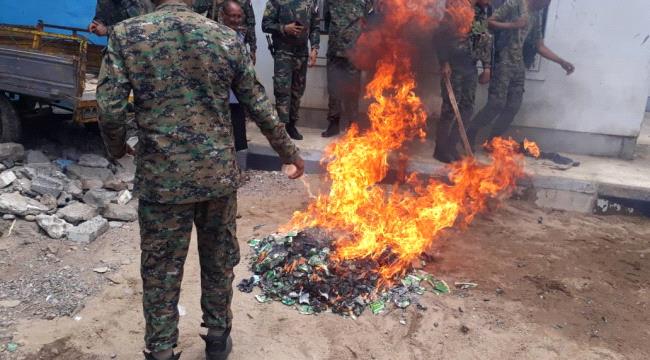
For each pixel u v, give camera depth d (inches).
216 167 90.2
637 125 249.3
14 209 165.3
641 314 139.3
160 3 90.1
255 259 152.2
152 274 93.7
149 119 86.5
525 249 176.2
